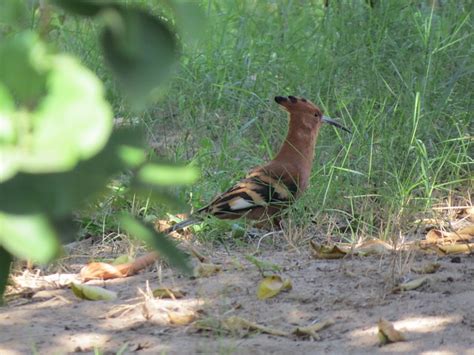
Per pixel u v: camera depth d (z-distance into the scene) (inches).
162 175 112.3
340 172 506.0
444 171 524.1
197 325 333.4
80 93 104.9
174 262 116.9
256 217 466.0
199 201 485.7
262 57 632.4
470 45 617.0
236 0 688.4
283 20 678.5
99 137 105.2
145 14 108.9
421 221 465.4
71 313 354.0
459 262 409.4
